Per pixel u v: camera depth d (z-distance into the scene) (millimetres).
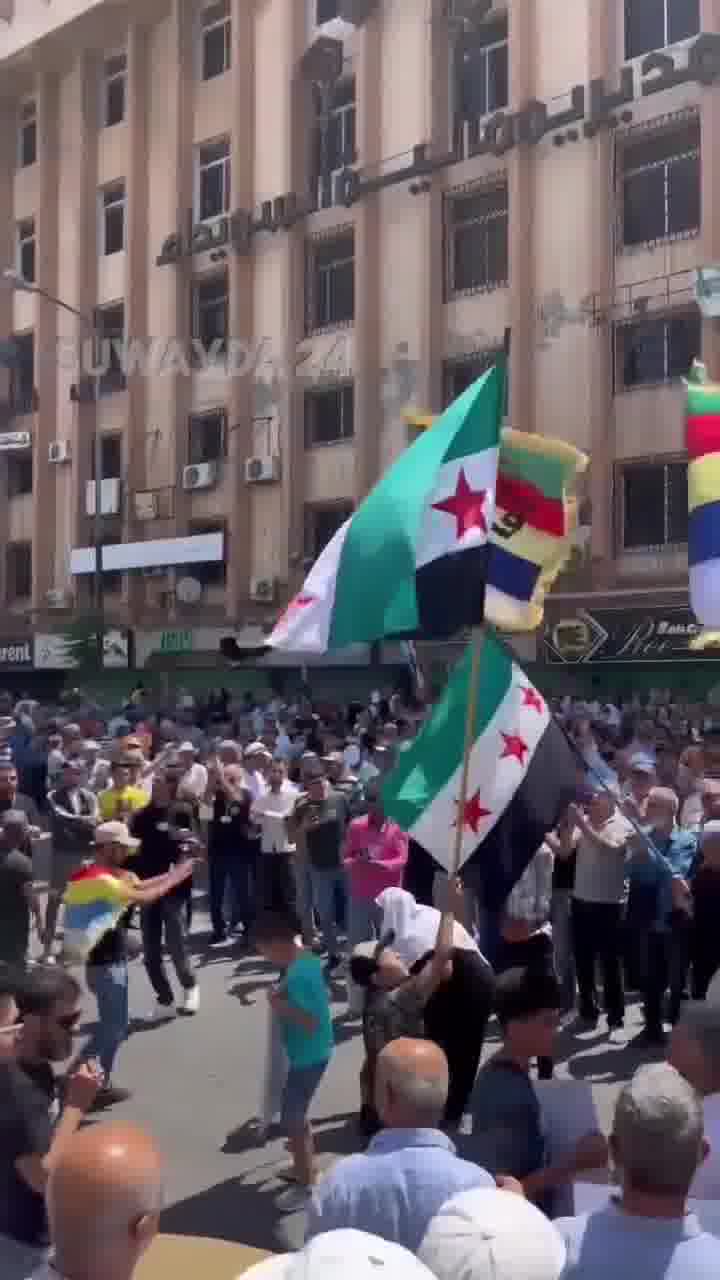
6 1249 3686
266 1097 7555
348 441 31469
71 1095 4566
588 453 26781
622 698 27000
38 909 11875
